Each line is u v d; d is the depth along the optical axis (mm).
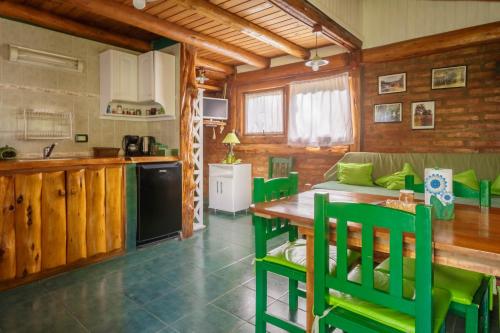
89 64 3621
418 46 3867
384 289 1306
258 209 1685
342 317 1263
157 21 3375
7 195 2391
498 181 3094
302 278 1634
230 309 2154
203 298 2305
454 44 3633
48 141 3336
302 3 3072
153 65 3609
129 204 3236
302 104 5004
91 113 3654
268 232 1886
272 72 5250
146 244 3457
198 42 3926
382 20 4176
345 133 4574
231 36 4141
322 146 4805
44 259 2609
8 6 2916
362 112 4418
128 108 3943
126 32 3803
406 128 4074
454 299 1378
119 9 2986
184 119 3795
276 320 1750
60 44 3387
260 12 3402
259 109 5641
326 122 4758
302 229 1515
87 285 2510
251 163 5734
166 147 3863
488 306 1691
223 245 3494
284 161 5148
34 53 3146
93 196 2934
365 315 1250
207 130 6363
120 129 3938
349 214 1184
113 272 2762
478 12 3521
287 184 2127
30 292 2389
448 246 1089
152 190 3424
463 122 3678
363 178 3918
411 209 1441
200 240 3674
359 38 4250
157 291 2410
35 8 3104
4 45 3018
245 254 3211
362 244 1168
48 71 3312
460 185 1827
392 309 1234
